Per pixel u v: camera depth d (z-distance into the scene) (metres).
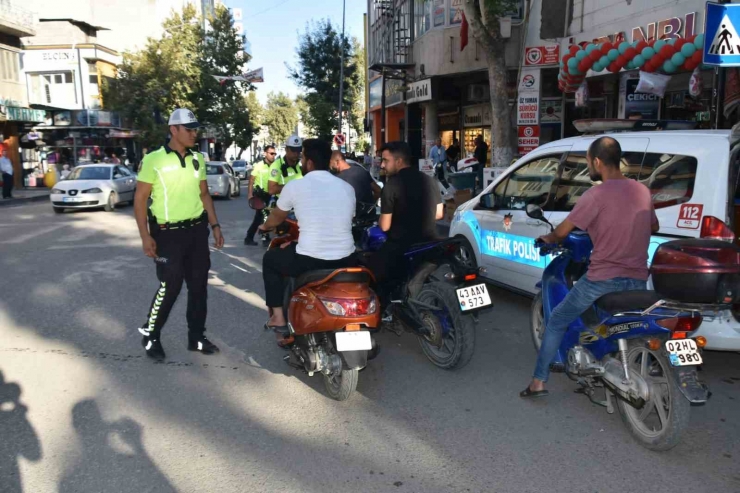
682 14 11.34
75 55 43.44
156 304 5.44
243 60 48.28
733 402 4.71
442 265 5.38
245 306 7.43
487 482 3.60
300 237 4.99
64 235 13.49
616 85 15.48
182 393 4.85
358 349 4.50
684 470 3.73
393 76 22.91
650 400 3.99
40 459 3.81
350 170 7.36
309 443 4.06
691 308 3.73
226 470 3.71
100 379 5.11
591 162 4.27
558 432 4.23
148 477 3.62
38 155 37.75
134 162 44.66
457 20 19.84
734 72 9.47
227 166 25.02
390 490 3.51
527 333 6.41
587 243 4.57
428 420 4.42
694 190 4.92
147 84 39.34
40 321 6.74
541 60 15.34
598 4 13.96
